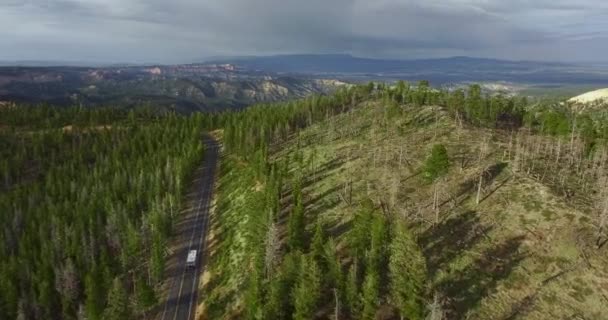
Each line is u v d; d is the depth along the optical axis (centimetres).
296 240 8031
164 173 14062
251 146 14962
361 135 14300
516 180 9144
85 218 11569
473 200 8706
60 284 9119
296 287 6650
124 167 14950
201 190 14100
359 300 6375
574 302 6231
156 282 8962
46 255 9994
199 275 9394
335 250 7956
